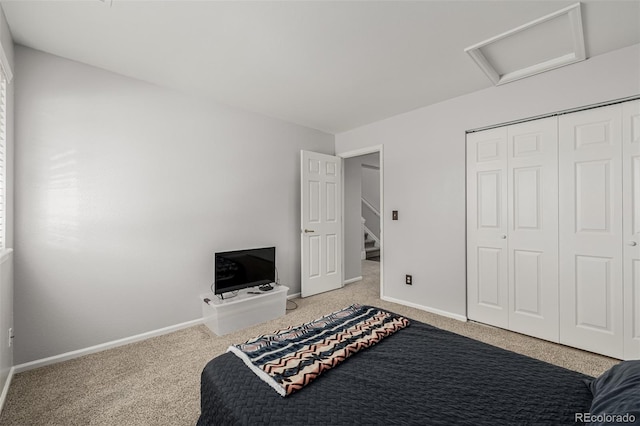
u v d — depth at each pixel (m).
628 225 2.14
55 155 2.23
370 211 8.12
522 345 2.44
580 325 2.35
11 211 1.98
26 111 2.11
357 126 4.12
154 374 2.07
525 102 2.60
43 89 2.18
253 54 2.23
